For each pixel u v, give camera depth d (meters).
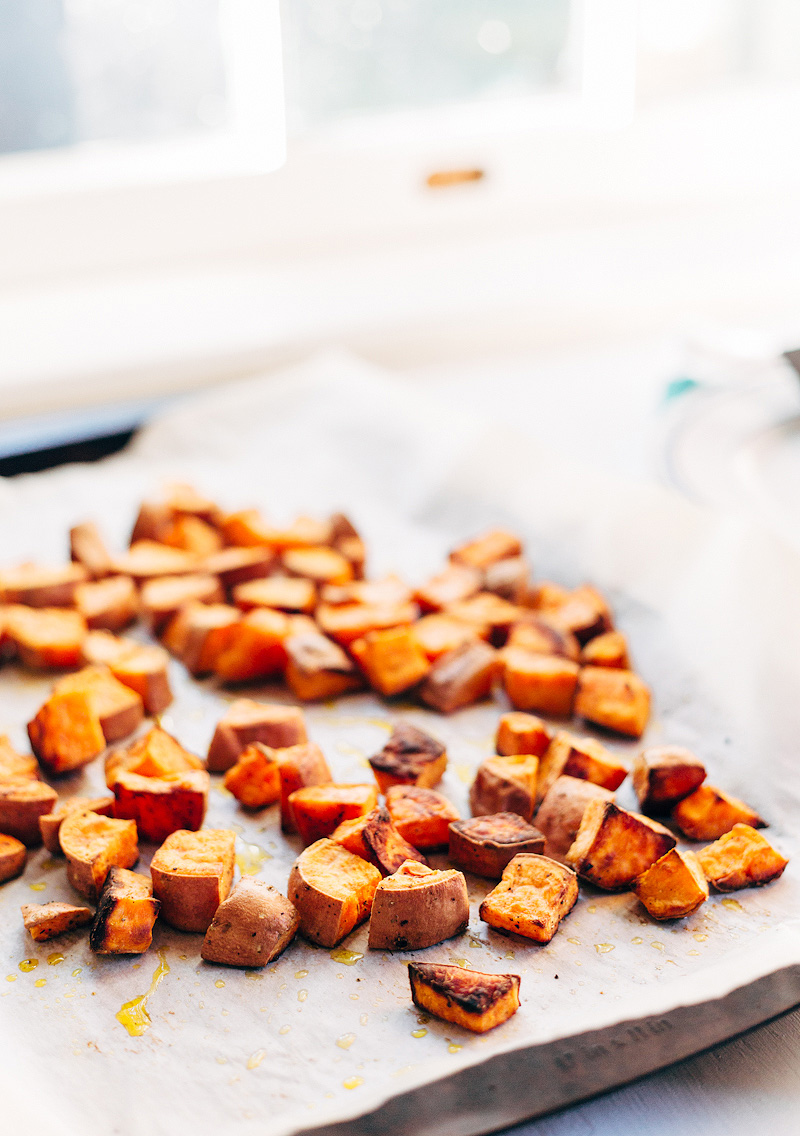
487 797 0.47
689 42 1.00
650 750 0.48
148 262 0.92
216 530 0.63
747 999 0.38
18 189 0.86
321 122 0.95
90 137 0.90
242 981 0.41
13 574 0.59
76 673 0.53
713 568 0.54
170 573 0.60
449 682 0.53
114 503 0.67
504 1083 0.37
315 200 0.94
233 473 0.69
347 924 0.42
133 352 0.76
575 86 1.00
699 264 0.92
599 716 0.51
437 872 0.43
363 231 0.97
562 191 1.01
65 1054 0.39
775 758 0.48
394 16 0.93
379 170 0.95
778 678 0.49
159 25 0.87
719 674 0.51
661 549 0.56
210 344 0.78
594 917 0.43
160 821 0.46
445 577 0.59
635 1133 0.38
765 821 0.46
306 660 0.54
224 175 0.90
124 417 0.72
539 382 0.80
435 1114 0.36
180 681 0.56
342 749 0.51
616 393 0.78
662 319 0.88
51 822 0.46
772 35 1.02
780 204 1.03
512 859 0.44
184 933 0.43
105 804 0.47
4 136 0.87
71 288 0.89
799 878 0.44
